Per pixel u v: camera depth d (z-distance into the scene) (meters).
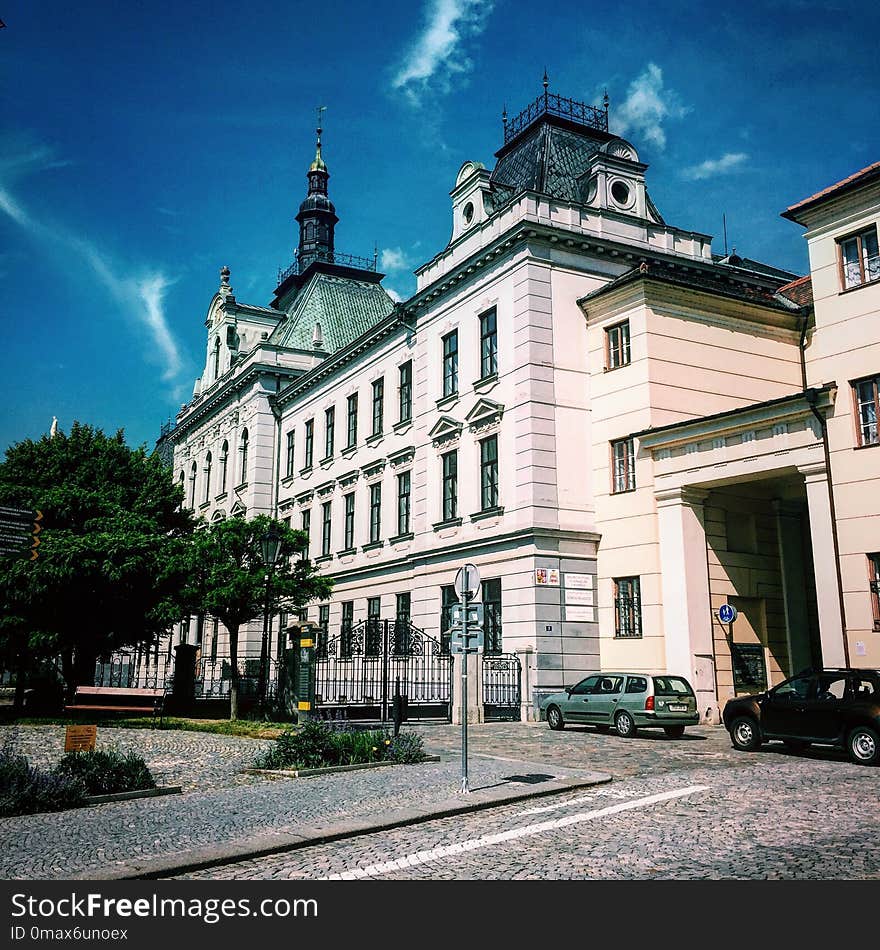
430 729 22.20
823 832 9.14
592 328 27.28
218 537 25.73
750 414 21.55
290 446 45.06
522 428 26.20
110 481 32.72
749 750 16.89
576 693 21.69
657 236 29.62
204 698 32.56
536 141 32.59
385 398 35.94
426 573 30.55
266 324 52.84
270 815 10.66
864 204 20.14
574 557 25.73
